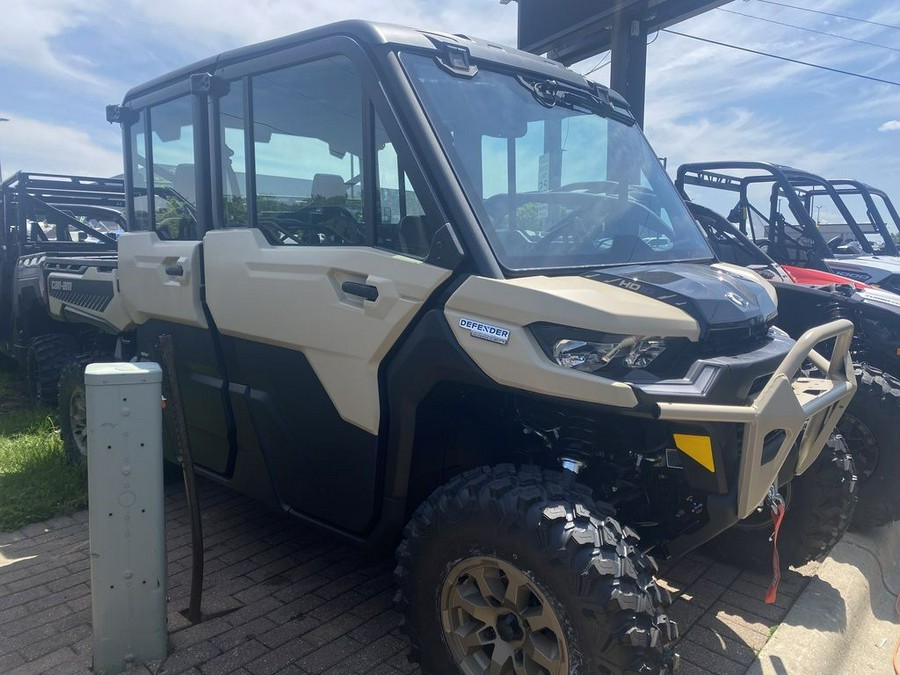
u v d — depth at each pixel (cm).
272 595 350
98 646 281
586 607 218
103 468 274
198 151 361
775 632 322
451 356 255
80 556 394
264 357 333
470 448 304
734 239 618
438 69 293
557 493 239
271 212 329
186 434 315
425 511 259
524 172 303
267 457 345
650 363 243
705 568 385
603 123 360
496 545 237
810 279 638
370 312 277
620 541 230
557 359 234
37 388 646
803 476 354
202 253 364
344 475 305
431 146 267
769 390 247
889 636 351
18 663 292
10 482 482
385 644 309
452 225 260
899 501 419
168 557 393
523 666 241
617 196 344
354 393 290
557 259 279
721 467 246
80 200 854
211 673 286
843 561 397
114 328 461
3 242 778
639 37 870
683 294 260
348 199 295
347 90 293
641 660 216
